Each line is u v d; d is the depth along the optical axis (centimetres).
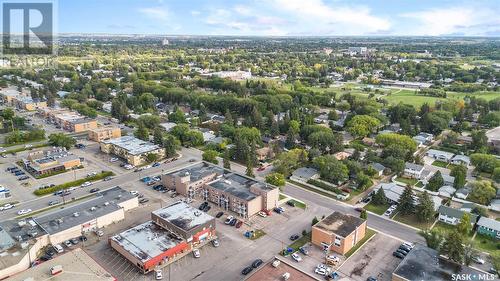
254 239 12000
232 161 18912
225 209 13962
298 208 14075
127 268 10406
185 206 12888
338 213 12594
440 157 19238
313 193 15325
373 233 12319
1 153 19650
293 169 17588
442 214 13112
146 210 13812
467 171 17638
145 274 10162
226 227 12750
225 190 14050
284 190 15575
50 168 17100
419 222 13050
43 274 9181
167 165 18250
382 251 11338
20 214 13425
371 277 10094
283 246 11625
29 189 15488
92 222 12250
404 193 13512
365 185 15538
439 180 15475
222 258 10988
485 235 12244
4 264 9750
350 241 11319
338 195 14838
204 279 10025
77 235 11950
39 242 11062
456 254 9888
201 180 15350
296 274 9381
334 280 10019
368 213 13662
